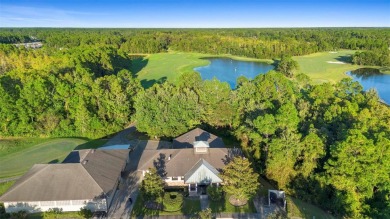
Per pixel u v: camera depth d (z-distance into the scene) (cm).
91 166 5003
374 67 17738
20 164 6234
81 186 4650
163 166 5359
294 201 4962
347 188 4684
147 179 4766
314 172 5188
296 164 5306
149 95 7431
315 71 16125
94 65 12531
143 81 13450
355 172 4619
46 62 12244
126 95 8338
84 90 7994
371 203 4856
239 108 7406
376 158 4581
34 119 7744
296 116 5972
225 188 4784
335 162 4775
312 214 4662
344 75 15188
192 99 7494
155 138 7275
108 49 15362
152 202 4772
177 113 7156
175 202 4656
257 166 5819
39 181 4684
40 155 6638
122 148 6109
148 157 5653
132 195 5028
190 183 5034
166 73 15212
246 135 6350
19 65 12250
